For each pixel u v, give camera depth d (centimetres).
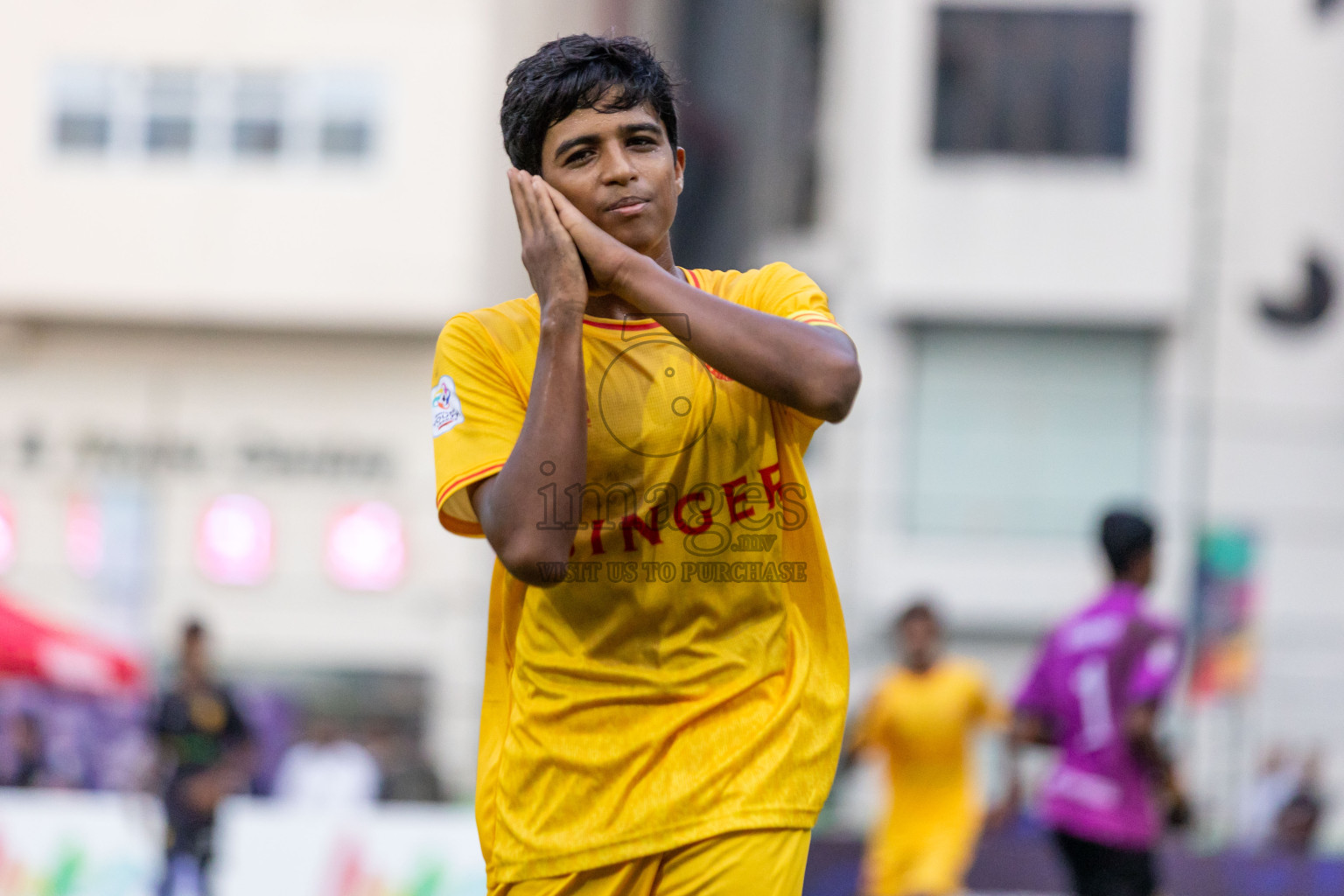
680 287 791
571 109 823
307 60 6178
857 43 6272
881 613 5422
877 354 5988
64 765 3700
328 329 6062
